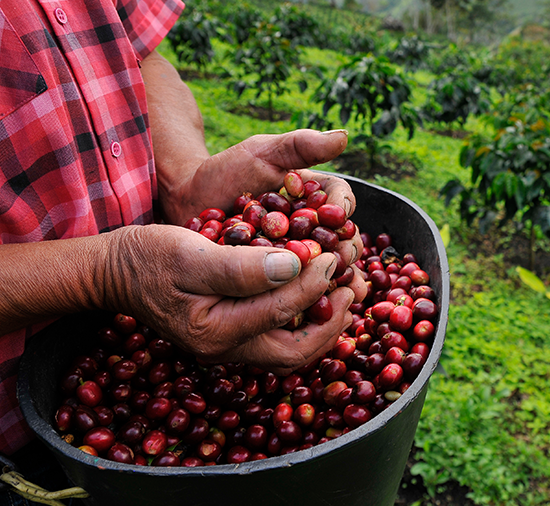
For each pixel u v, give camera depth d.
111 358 1.71
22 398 1.20
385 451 1.26
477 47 47.81
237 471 0.99
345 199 1.60
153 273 1.23
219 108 9.26
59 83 1.38
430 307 1.63
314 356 1.48
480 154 5.31
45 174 1.34
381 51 17.09
